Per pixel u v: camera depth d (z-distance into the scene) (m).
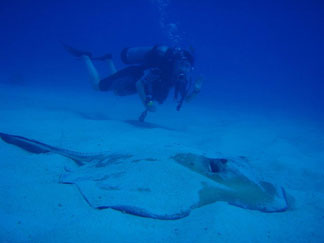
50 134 5.80
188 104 18.03
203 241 2.26
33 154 4.29
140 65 7.57
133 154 3.60
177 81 6.40
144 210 2.45
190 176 3.01
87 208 2.63
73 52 8.88
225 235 2.35
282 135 8.12
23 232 2.20
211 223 2.48
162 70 6.68
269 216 2.80
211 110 15.27
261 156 5.49
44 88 17.52
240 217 2.62
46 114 7.81
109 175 3.08
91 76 8.61
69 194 2.88
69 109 9.86
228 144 6.48
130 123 7.92
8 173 3.46
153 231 2.40
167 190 2.76
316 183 4.29
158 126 8.29
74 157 4.05
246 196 2.91
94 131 6.40
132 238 2.28
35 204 2.65
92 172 3.27
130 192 2.72
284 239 2.44
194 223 2.51
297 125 10.88
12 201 2.67
